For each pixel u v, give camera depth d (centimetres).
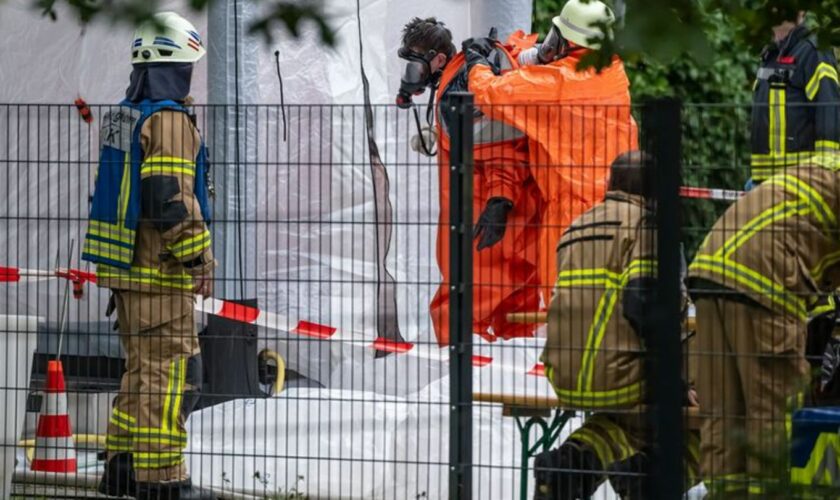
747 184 1888
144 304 1916
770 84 2259
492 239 2206
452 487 1720
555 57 2300
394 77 2783
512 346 1756
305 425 2022
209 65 2559
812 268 1695
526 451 1775
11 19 2769
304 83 2664
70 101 2753
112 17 775
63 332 2036
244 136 2545
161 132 1892
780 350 1664
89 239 1928
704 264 1694
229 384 2241
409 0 2791
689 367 1755
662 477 1652
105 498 1927
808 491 934
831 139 2152
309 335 2080
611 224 1698
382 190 2609
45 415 2105
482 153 2258
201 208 1967
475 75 2288
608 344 1691
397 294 2505
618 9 862
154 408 1900
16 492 2056
